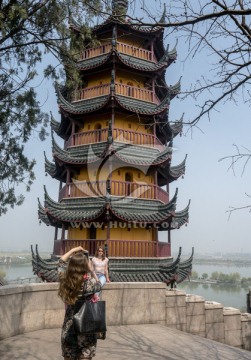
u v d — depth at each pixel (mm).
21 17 7520
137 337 8148
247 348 12320
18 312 7742
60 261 4547
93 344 4078
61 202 21062
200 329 10945
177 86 25406
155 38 23953
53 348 6738
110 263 17719
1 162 8891
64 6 8625
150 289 9859
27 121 9023
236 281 109562
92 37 10109
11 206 8906
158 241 19797
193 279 120250
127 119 22625
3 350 6469
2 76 8930
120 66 22609
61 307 8719
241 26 3916
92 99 22281
